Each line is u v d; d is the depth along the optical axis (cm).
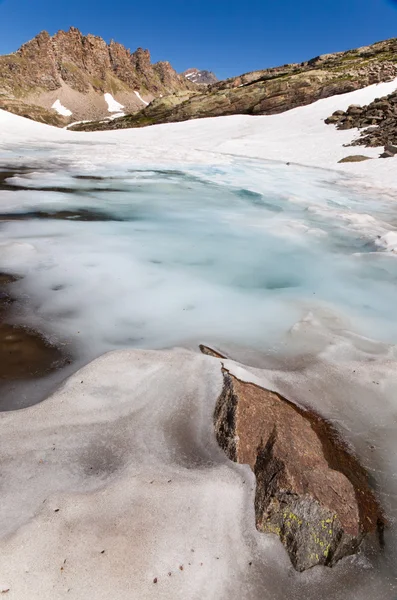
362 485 276
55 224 999
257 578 211
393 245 847
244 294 662
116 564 197
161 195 1503
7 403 338
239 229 1082
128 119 8188
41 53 17338
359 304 654
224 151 3106
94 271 690
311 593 212
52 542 202
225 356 438
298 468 256
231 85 7438
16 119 4703
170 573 199
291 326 522
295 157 2753
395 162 2120
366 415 349
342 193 1545
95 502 228
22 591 179
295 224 1095
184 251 882
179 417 317
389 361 426
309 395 368
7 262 671
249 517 237
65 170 1875
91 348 445
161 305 589
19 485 242
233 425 291
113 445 284
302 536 227
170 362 381
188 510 232
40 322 492
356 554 233
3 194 1283
